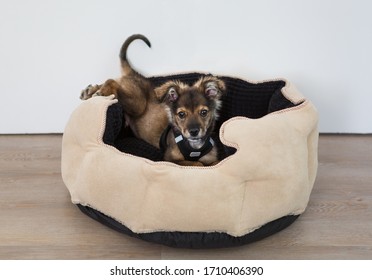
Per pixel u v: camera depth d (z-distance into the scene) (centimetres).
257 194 170
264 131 173
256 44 254
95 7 245
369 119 273
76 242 180
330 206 204
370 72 260
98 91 226
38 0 243
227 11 246
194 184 162
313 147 196
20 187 220
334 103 269
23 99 269
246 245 179
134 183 170
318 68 260
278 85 232
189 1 244
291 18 247
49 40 253
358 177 230
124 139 248
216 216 164
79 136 193
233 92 246
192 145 213
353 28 250
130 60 259
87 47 255
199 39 254
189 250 177
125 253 174
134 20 249
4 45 254
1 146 265
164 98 219
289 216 184
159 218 166
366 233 185
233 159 166
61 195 214
